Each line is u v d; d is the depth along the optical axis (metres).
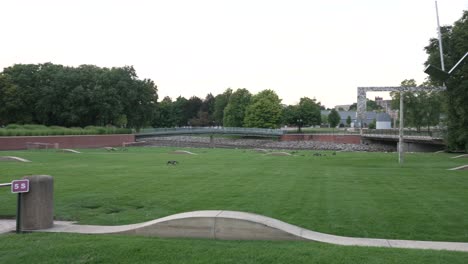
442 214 13.50
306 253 7.98
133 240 8.99
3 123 84.38
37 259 7.85
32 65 87.75
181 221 9.55
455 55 40.28
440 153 54.62
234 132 99.25
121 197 16.78
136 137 85.31
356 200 16.17
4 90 79.56
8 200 15.35
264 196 17.17
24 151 48.06
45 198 10.59
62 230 10.31
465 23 41.56
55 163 32.41
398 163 35.59
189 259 7.70
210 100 169.75
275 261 7.55
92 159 37.31
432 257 7.77
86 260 7.74
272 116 116.38
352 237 10.11
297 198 16.67
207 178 23.41
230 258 7.73
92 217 13.12
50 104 84.62
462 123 45.91
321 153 51.28
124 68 97.31
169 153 48.06
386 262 7.43
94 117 93.44
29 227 10.40
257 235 9.27
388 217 13.05
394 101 87.94
